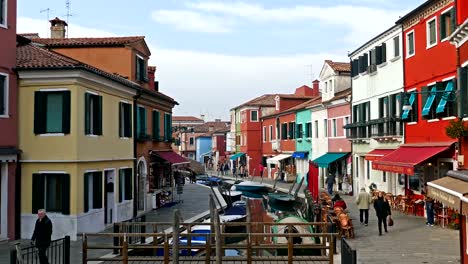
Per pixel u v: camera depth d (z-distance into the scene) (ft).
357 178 89.76
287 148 137.28
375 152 77.10
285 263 38.19
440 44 56.54
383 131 74.59
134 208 69.26
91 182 56.18
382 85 75.87
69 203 51.01
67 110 51.26
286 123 138.51
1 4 49.83
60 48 75.15
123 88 64.13
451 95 52.65
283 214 74.43
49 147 51.55
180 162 85.25
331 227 41.52
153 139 79.92
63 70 50.67
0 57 49.29
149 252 47.03
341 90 102.53
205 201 91.97
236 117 186.39
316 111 113.70
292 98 147.43
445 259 39.34
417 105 63.21
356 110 88.58
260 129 168.86
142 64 79.15
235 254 48.49
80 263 39.93
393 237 49.21
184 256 40.81
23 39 59.00
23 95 52.11
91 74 53.36
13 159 50.37
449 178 38.55
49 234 36.73
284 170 140.46
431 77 59.16
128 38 76.54
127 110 67.46
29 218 51.55
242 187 119.03
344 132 96.94
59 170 51.34
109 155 60.23
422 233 51.03
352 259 28.53
